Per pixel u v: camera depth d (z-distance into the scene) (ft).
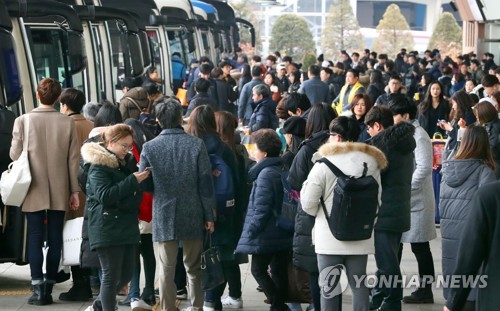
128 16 57.31
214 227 31.68
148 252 33.14
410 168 30.76
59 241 34.06
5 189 33.45
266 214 30.42
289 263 31.14
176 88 88.12
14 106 39.11
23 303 34.27
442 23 306.76
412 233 33.81
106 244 29.14
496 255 20.47
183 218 29.89
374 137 30.60
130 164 31.27
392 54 341.00
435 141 47.32
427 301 34.55
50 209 33.68
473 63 119.65
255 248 30.55
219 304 33.12
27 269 41.32
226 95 66.90
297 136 31.81
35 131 33.60
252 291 36.73
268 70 92.63
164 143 30.04
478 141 28.58
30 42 44.70
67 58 46.68
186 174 29.91
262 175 30.53
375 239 30.81
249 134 54.13
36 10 41.55
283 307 31.35
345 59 126.31
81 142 35.01
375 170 27.43
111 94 58.65
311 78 67.00
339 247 27.27
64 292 35.22
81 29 43.75
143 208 31.86
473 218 20.63
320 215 27.53
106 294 29.53
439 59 136.56
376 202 27.14
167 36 84.58
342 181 26.76
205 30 112.47
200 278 30.91
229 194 31.30
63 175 33.83
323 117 30.96
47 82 33.94
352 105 36.60
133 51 57.77
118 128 29.48
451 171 28.81
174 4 94.02
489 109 36.91
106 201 28.84
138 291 32.89
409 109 32.94
